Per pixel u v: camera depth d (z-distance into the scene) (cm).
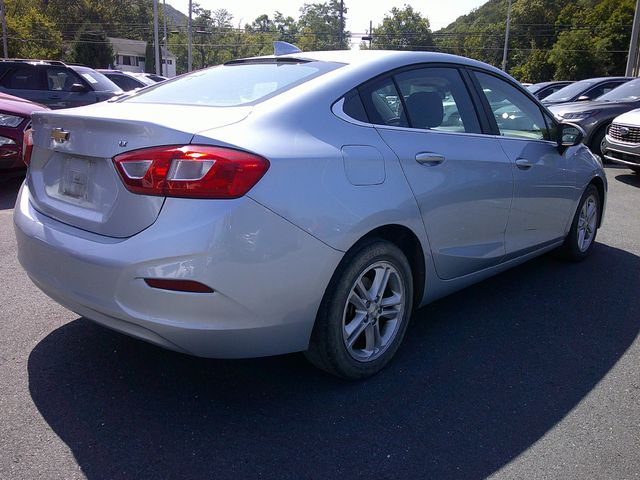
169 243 221
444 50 8175
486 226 350
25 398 264
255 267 228
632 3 6075
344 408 267
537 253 428
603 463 232
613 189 844
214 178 221
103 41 5291
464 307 391
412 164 292
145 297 226
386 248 281
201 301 224
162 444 237
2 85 1062
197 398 271
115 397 269
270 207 230
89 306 243
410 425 255
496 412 267
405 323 307
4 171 693
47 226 264
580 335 351
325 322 264
